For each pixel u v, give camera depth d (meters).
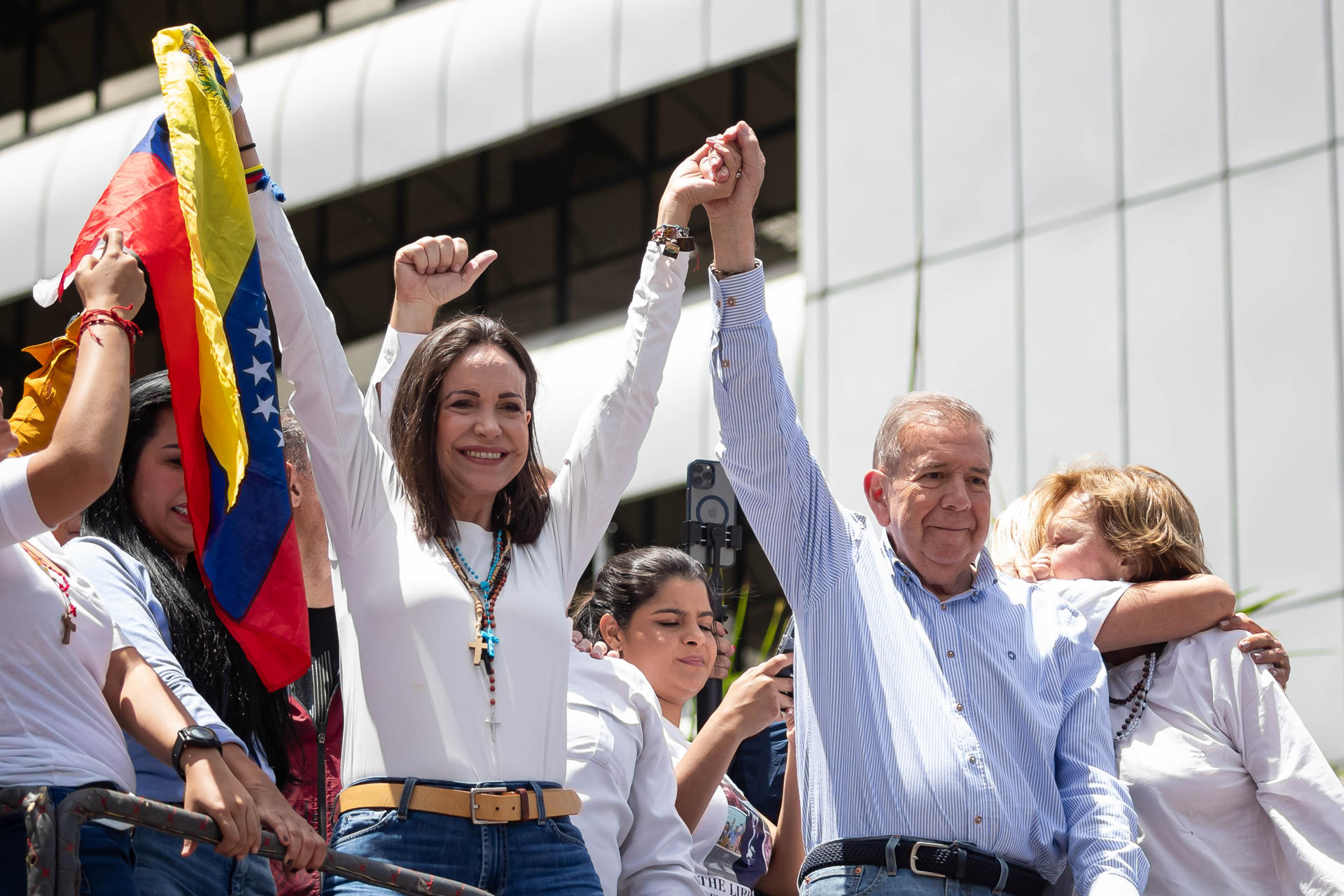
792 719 4.91
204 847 3.38
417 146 16.80
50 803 2.87
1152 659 4.48
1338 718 11.59
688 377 15.31
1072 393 13.23
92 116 18.80
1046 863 4.05
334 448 3.62
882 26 14.81
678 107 16.41
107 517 3.65
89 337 3.20
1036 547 4.82
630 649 4.86
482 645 3.51
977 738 4.06
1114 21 13.62
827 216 14.86
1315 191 12.47
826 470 14.34
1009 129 14.00
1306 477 12.12
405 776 3.43
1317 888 4.10
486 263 4.50
